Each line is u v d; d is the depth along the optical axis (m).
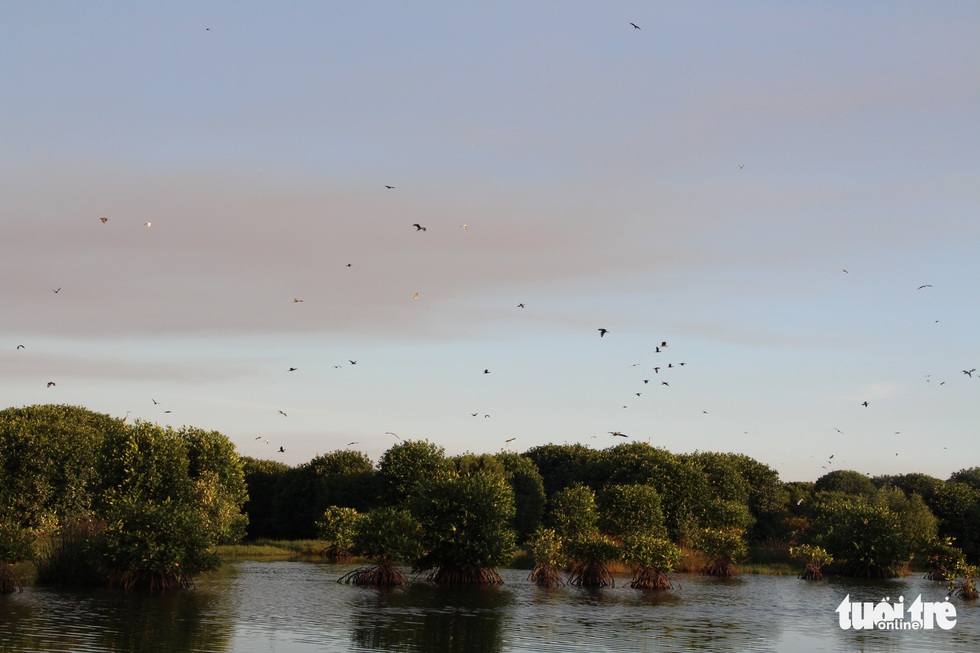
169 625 32.69
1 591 41.03
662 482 85.50
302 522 109.50
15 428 79.56
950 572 60.53
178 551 43.44
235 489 80.38
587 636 32.69
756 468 102.31
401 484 95.31
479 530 50.69
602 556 52.34
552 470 116.00
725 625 36.69
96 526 46.91
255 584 48.91
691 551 70.12
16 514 73.62
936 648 32.72
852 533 65.50
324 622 34.66
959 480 145.75
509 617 37.19
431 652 28.91
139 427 72.25
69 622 32.69
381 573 49.78
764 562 75.00
